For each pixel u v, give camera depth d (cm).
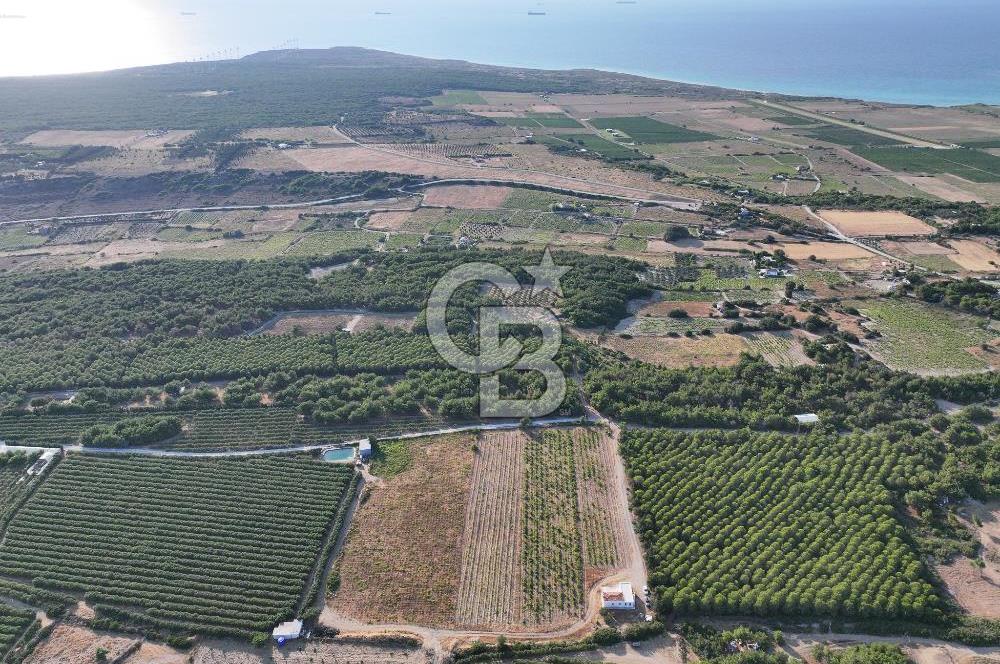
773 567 9438
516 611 9138
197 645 8806
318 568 9875
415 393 13638
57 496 11300
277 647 8744
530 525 10531
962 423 12100
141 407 13625
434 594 9412
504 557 9969
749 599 8944
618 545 10125
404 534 10450
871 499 10525
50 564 9988
